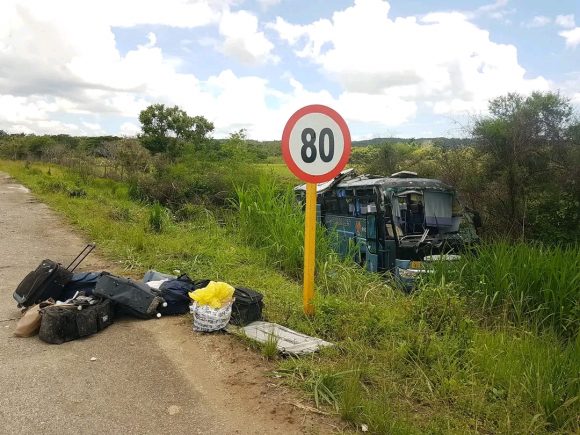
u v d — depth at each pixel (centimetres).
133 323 529
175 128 3550
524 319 594
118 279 541
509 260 657
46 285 545
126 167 2411
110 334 499
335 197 1081
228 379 407
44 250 898
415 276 764
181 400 375
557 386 408
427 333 481
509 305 611
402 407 377
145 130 3556
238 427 341
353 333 503
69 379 402
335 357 455
